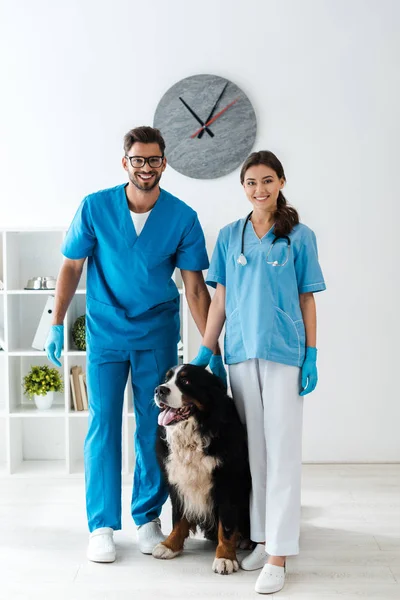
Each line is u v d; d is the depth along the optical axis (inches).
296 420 90.3
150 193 97.9
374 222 142.9
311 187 142.6
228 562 92.3
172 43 141.4
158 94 142.4
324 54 140.7
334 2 140.0
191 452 91.0
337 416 145.3
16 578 90.8
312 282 91.3
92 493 100.7
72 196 144.2
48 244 146.0
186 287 107.1
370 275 143.5
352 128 141.6
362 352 144.5
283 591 87.0
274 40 140.8
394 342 144.4
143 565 95.0
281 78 141.3
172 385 89.3
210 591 87.0
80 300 146.3
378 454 145.6
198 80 141.2
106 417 101.5
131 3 141.0
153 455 103.4
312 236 92.4
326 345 144.5
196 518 96.4
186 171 142.6
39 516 114.9
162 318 103.2
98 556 95.5
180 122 141.9
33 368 141.7
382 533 106.5
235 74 141.6
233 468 91.6
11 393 140.4
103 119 142.9
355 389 144.9
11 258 140.0
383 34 140.3
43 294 145.7
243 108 141.3
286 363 89.1
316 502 121.0
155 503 103.8
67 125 143.1
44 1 141.3
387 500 121.9
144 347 102.0
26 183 144.2
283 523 88.4
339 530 107.7
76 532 107.5
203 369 92.4
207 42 141.3
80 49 141.8
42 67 142.2
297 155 142.3
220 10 140.8
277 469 89.2
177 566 94.6
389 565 94.8
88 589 87.5
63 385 146.3
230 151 142.1
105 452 101.0
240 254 92.0
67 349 137.6
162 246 100.7
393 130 141.5
